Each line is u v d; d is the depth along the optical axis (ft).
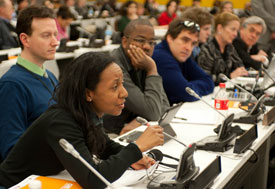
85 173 4.55
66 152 4.64
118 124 8.30
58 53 16.67
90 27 25.04
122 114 8.27
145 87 8.23
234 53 13.91
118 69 4.87
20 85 6.30
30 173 5.08
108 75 4.76
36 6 6.65
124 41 8.37
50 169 5.04
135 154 4.84
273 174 9.05
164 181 4.61
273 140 9.06
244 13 22.45
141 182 4.94
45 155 4.95
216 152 6.12
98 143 5.10
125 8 28.02
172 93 9.51
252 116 7.75
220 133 6.22
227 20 12.30
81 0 35.29
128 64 8.30
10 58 14.21
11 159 5.12
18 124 6.18
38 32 6.49
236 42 14.57
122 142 6.59
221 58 12.33
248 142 6.29
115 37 19.58
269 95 10.07
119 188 4.51
